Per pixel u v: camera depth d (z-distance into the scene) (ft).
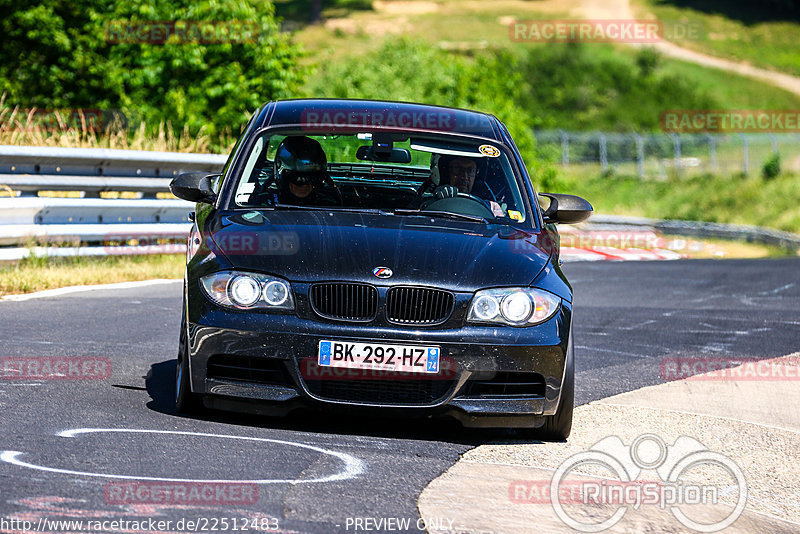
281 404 62.44
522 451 63.26
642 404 80.69
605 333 117.91
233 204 72.54
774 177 545.44
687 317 134.21
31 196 133.39
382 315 61.87
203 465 53.47
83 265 134.82
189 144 197.77
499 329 62.90
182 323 68.03
